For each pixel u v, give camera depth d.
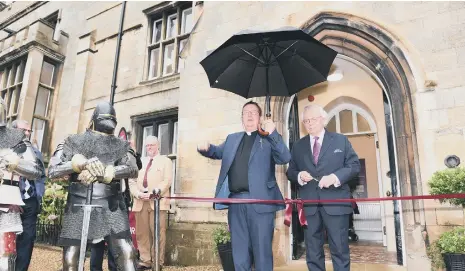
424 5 3.87
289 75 2.98
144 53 6.89
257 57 2.94
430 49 3.74
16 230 1.96
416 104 3.66
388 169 5.65
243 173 2.44
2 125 1.97
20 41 8.12
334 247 2.44
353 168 2.53
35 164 2.03
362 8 4.13
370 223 6.64
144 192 4.16
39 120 7.93
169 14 7.11
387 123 4.15
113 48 7.42
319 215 2.55
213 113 4.82
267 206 2.34
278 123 4.34
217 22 5.16
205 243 4.44
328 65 2.82
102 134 1.98
